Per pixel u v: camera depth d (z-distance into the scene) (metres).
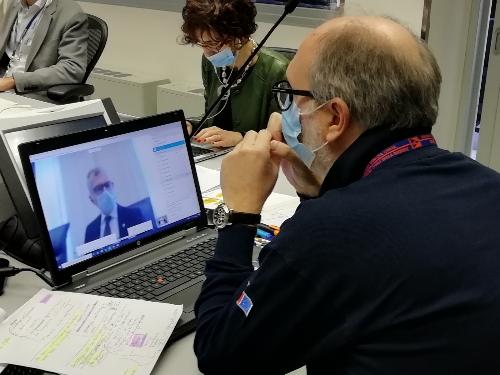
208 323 0.90
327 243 0.77
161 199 1.37
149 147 1.35
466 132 3.13
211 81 2.47
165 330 1.06
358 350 0.77
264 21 3.39
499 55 2.88
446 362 0.74
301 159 1.01
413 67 0.82
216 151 2.19
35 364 0.96
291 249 0.78
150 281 1.23
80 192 1.22
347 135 0.87
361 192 0.80
